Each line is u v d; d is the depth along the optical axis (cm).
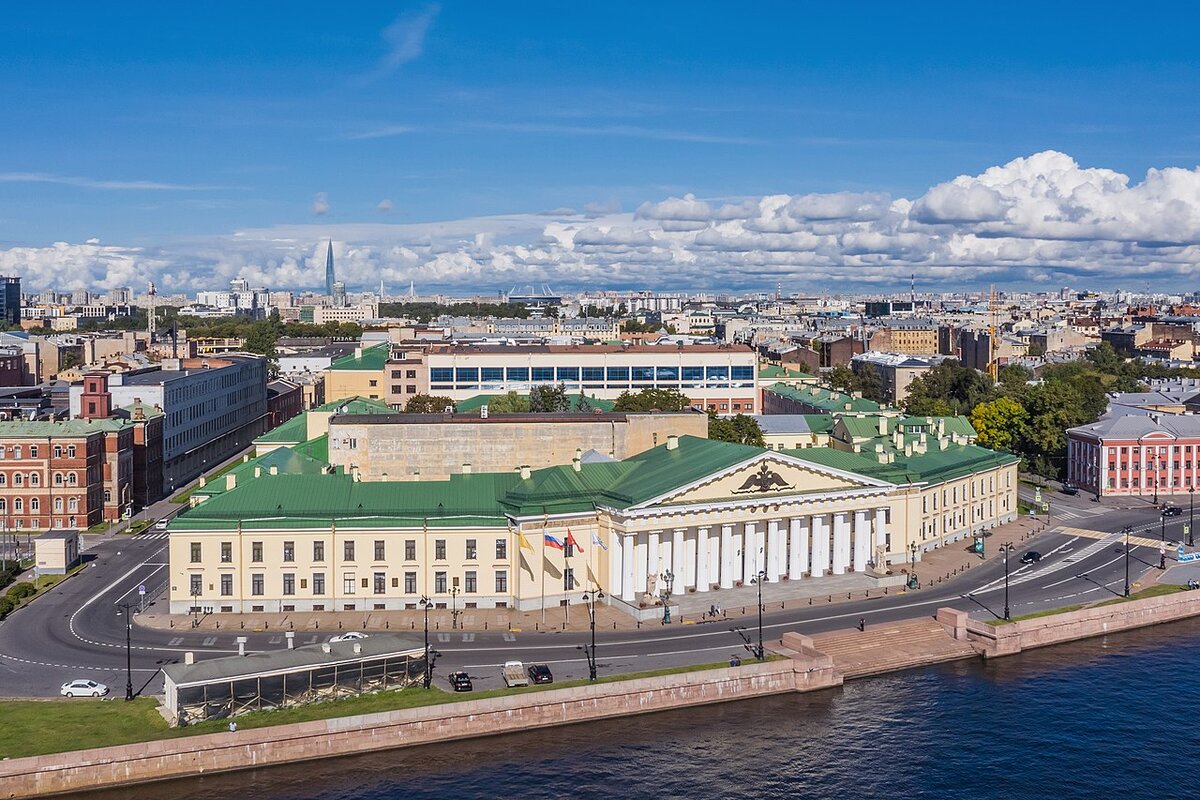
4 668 11875
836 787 10000
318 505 14175
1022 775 10319
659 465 15675
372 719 10419
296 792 9669
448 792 9731
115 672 11750
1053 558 17650
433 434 16300
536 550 14162
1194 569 16938
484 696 10931
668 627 13538
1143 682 12700
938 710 11756
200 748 9894
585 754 10519
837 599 14912
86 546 17800
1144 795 9969
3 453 19000
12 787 9350
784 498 15325
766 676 12012
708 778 10088
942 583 15912
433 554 14112
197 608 13862
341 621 13538
